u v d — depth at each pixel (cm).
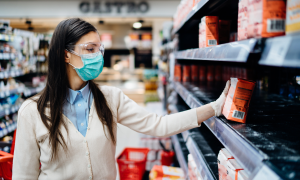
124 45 1018
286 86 169
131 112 127
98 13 630
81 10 629
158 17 638
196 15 195
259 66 208
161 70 714
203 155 155
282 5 70
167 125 120
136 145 429
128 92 873
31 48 431
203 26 149
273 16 70
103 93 127
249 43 69
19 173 109
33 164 113
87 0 627
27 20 683
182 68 295
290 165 61
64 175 112
